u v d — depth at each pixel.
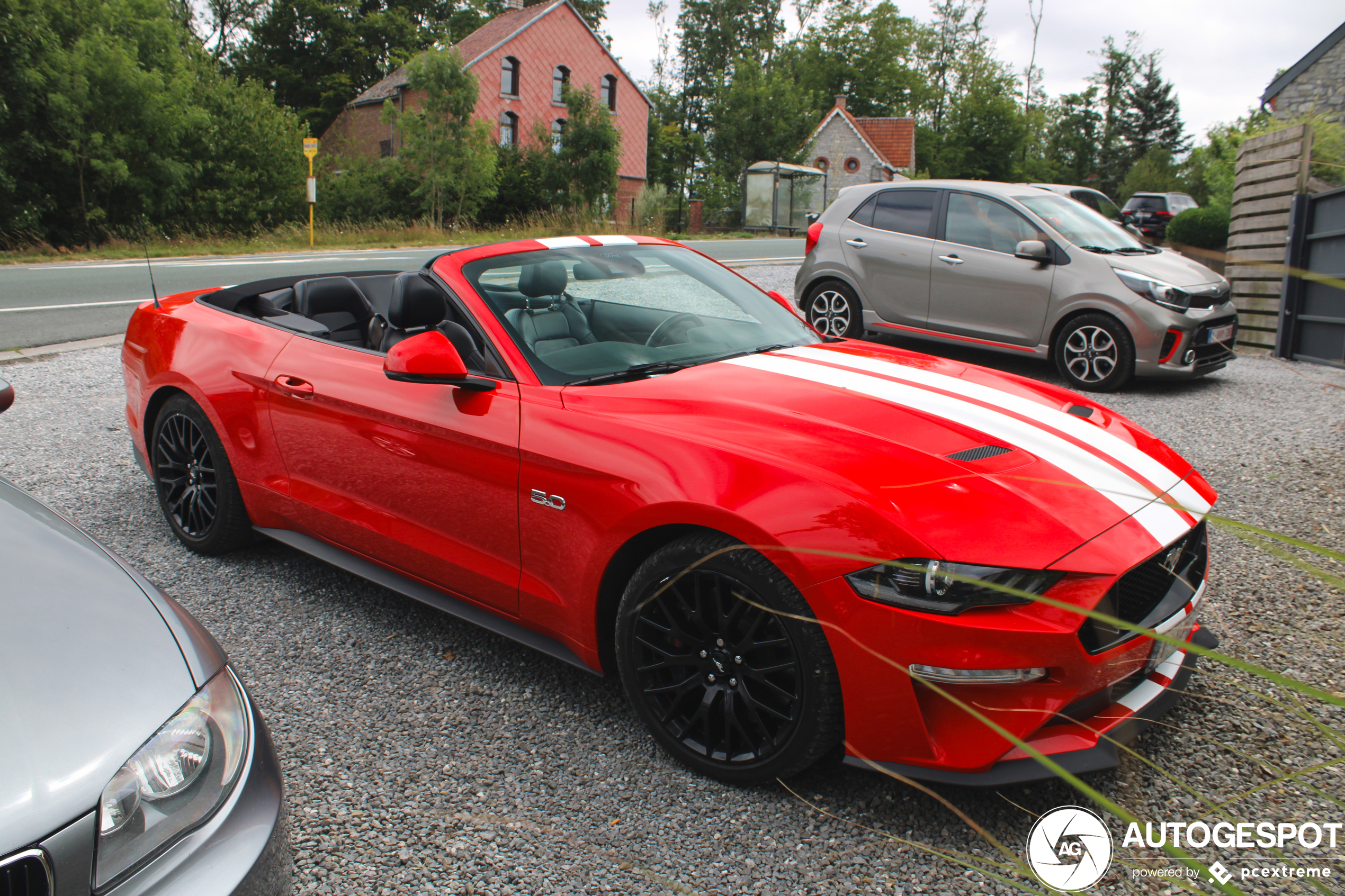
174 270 14.80
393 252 20.12
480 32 42.31
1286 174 8.25
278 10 51.91
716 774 2.27
